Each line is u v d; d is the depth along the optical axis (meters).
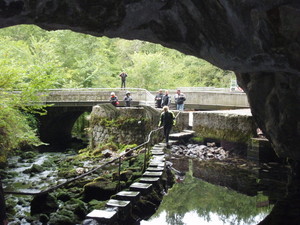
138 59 31.12
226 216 6.55
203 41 5.40
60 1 4.43
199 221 6.37
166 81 32.25
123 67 34.88
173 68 35.72
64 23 4.77
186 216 6.62
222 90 26.41
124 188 8.05
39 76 10.39
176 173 10.11
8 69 9.71
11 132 11.21
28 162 13.88
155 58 31.23
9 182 10.38
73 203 7.11
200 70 36.47
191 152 12.85
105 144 15.80
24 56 20.44
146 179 8.14
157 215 6.73
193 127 14.89
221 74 35.88
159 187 8.09
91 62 28.34
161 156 11.05
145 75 30.88
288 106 7.62
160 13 5.08
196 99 21.22
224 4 4.60
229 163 11.50
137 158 11.16
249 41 4.89
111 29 5.12
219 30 5.03
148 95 20.56
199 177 9.70
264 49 4.83
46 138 20.23
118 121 16.08
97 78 28.42
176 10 5.03
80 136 24.94
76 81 27.86
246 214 6.67
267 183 9.04
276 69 5.15
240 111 14.91
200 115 14.60
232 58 5.37
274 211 6.73
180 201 7.61
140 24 5.22
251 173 10.16
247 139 12.70
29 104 11.13
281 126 8.11
